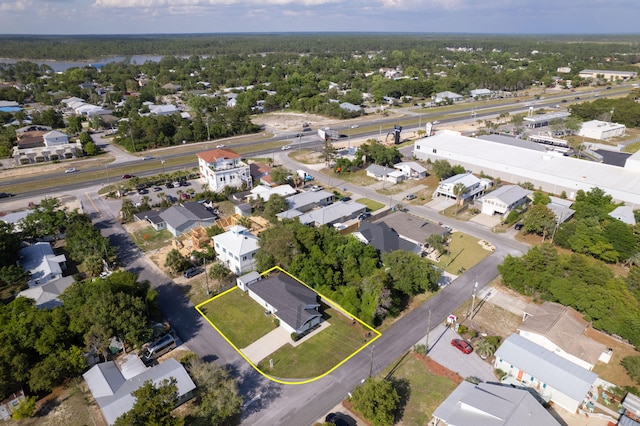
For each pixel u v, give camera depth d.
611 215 79.50
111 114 176.62
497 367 46.75
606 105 165.50
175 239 77.44
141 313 47.91
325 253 63.97
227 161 102.88
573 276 58.12
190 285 62.62
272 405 41.91
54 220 76.06
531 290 59.72
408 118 182.75
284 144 142.50
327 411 41.28
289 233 63.94
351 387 44.22
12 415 39.78
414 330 53.12
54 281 59.91
